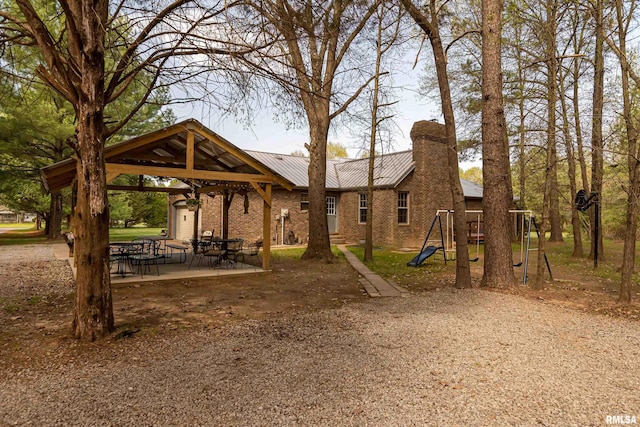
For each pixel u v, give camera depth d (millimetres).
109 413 3072
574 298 7363
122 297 7324
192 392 3430
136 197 35719
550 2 8445
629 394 3422
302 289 8336
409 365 4062
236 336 5027
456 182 8570
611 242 21891
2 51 5840
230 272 9977
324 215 12891
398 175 18125
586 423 2945
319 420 2973
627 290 6891
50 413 3074
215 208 18250
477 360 4215
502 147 8383
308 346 4641
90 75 4527
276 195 18094
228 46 4914
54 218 21125
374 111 12891
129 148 8055
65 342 4703
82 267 4801
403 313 6262
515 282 8516
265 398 3320
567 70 12562
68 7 4379
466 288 8414
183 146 10508
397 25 11992
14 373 3836
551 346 4680
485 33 8289
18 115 14648
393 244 17734
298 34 5496
